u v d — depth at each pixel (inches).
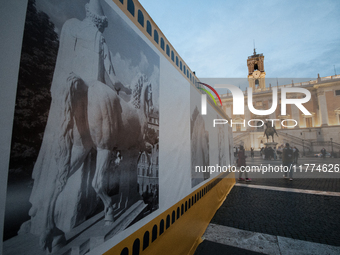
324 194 226.5
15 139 27.1
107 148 45.2
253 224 137.3
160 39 77.1
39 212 30.0
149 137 65.3
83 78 39.0
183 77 101.7
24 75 28.6
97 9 43.6
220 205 181.8
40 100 30.5
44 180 30.9
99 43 43.8
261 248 104.1
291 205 183.6
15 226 26.7
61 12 35.0
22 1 29.0
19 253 27.0
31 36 29.8
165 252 72.7
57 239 32.7
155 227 66.6
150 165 65.2
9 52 27.0
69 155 35.4
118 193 48.8
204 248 104.8
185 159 98.1
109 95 46.4
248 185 289.9
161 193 72.0
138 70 59.9
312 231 124.8
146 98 64.1
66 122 35.0
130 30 56.5
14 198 26.7
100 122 43.2
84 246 37.9
